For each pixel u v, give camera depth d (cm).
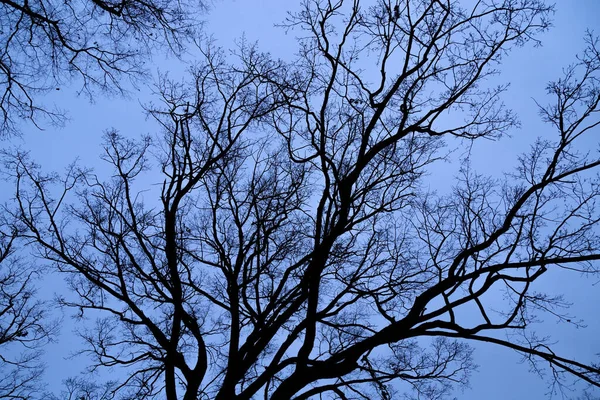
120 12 600
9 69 601
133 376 860
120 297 772
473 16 880
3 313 987
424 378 764
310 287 736
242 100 942
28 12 532
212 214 978
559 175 732
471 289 697
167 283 796
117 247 838
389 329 657
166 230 800
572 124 754
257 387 660
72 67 646
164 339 743
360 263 884
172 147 874
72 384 859
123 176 895
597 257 614
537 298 731
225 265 870
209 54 894
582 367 566
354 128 961
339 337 878
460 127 882
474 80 839
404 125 867
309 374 643
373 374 696
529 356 713
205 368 723
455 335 639
